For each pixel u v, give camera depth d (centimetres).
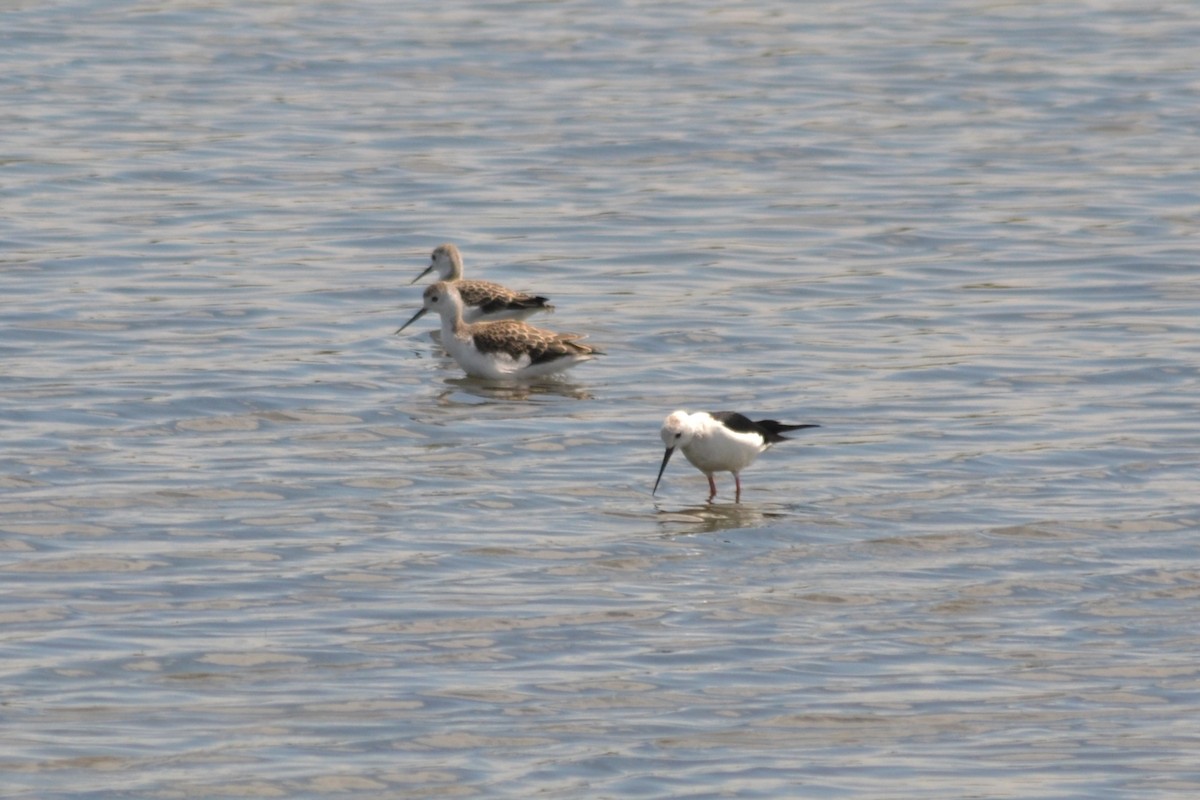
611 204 3206
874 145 3628
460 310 2297
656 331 2477
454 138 3653
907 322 2523
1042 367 2305
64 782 1247
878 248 2931
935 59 4366
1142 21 4791
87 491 1820
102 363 2280
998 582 1619
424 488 1859
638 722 1349
